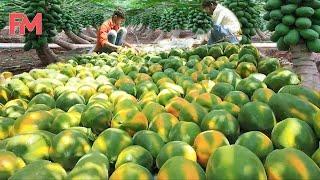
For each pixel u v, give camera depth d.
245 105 2.62
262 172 1.86
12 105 3.18
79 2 20.22
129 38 25.45
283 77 3.40
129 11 22.03
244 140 2.23
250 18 10.78
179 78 3.99
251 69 4.22
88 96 3.58
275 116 2.66
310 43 5.66
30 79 4.32
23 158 2.22
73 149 2.24
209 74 4.14
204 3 9.38
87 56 6.65
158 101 3.25
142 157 2.19
